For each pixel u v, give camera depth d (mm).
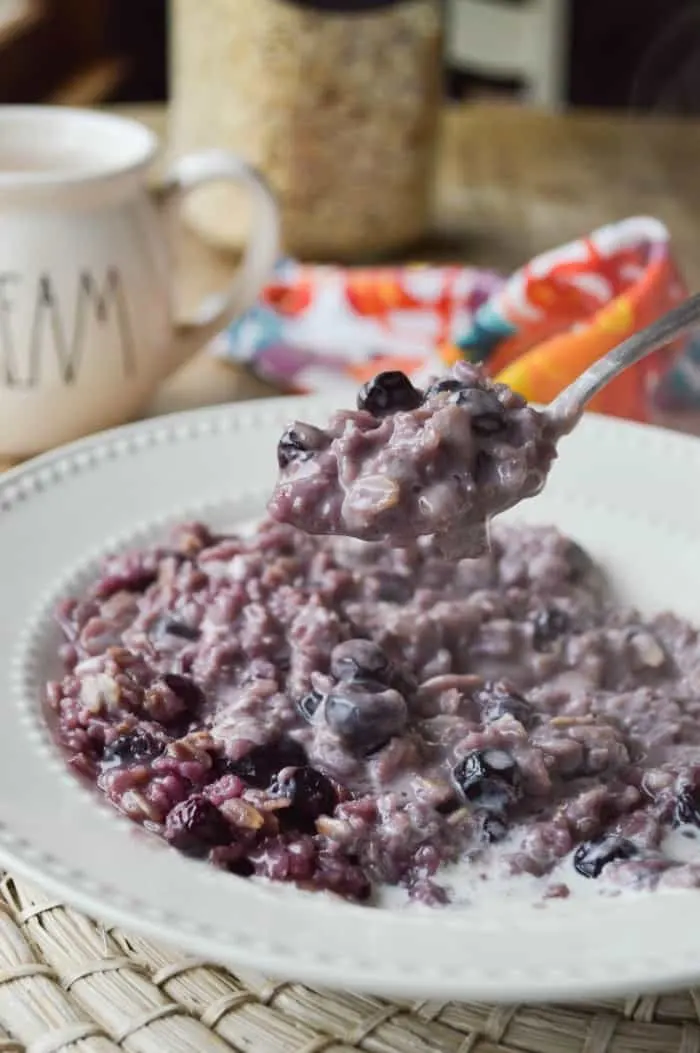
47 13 1022
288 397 573
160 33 1230
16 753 409
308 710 430
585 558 488
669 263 584
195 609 459
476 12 1229
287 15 651
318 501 408
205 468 523
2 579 473
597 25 1445
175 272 673
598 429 539
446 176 794
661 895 378
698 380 602
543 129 863
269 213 586
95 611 467
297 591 460
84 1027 379
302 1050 375
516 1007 383
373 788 417
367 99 666
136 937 398
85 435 568
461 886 396
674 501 518
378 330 632
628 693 448
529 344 598
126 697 430
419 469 401
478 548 409
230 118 679
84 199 542
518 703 434
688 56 1402
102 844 381
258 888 375
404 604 471
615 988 347
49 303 543
